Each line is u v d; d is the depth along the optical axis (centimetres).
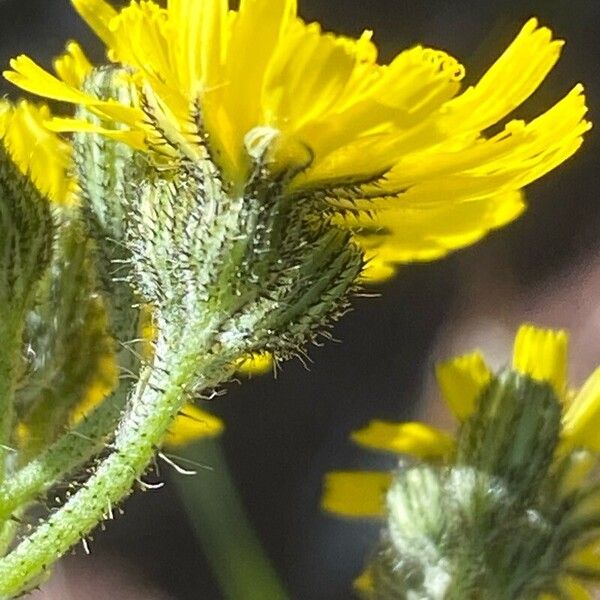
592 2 16
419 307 16
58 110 7
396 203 5
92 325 6
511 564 6
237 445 16
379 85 5
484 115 5
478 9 16
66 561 15
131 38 5
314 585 15
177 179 5
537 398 6
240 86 5
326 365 16
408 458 7
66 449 5
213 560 10
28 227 5
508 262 16
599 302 15
